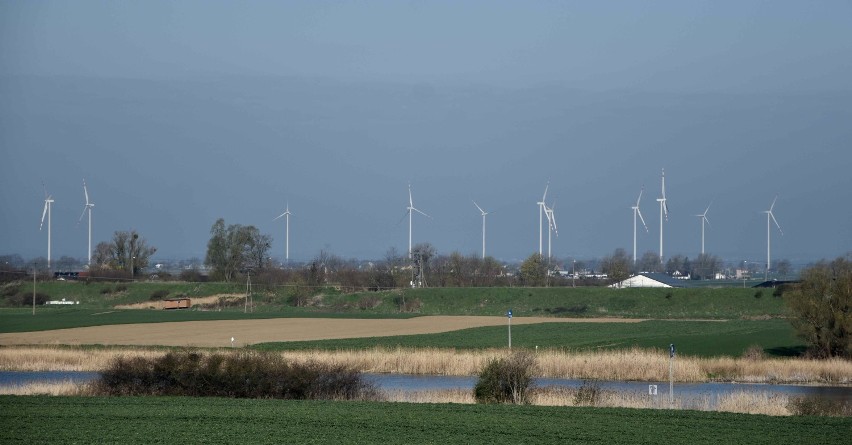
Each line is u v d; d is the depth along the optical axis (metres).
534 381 157.00
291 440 100.94
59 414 117.06
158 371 149.88
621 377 196.62
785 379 197.25
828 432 110.75
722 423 116.62
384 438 103.25
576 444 101.88
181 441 99.38
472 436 105.62
